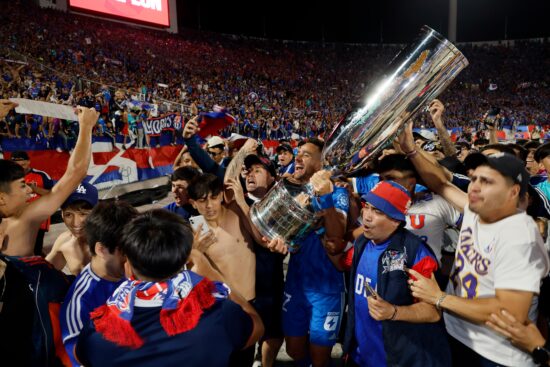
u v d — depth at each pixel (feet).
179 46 100.94
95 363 4.47
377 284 6.42
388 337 6.13
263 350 9.96
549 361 5.14
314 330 8.84
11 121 19.39
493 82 134.31
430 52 5.91
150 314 4.49
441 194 7.71
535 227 5.60
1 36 59.98
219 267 8.38
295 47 145.69
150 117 33.47
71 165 7.18
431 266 6.15
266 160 10.24
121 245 4.74
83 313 5.82
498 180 5.56
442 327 6.56
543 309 6.50
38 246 11.48
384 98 6.15
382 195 6.27
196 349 4.46
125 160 28.27
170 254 4.48
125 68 74.90
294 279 9.09
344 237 8.05
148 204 28.04
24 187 6.91
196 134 10.96
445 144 11.98
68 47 69.77
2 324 5.73
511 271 5.40
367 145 6.50
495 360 5.95
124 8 94.07
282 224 6.94
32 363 5.90
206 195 7.98
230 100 79.82
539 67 139.74
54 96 39.17
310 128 76.33
